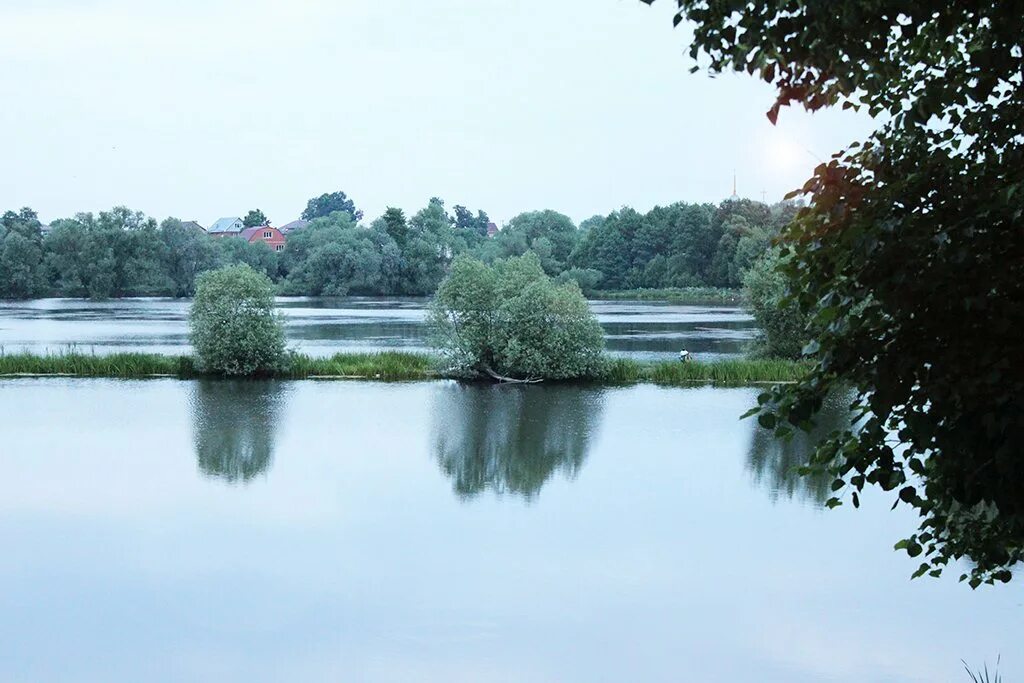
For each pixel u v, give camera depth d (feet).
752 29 11.47
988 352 11.57
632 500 48.08
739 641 30.89
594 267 386.93
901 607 33.94
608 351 124.98
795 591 35.50
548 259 400.67
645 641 31.07
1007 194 11.45
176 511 46.01
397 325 176.04
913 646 30.60
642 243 379.35
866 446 13.34
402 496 48.70
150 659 29.71
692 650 30.30
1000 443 11.55
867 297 12.76
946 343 12.00
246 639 31.37
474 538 41.81
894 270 11.81
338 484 51.16
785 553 39.81
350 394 85.05
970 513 14.60
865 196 12.43
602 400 82.33
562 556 39.29
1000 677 28.09
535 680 27.91
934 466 13.80
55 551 40.09
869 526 43.60
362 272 356.59
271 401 80.33
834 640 31.22
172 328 167.12
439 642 30.96
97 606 34.17
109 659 29.81
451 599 34.71
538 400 82.23
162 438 63.36
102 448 60.08
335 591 35.40
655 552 39.91
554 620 32.60
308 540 41.50
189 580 36.68
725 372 93.50
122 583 36.35
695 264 352.90
